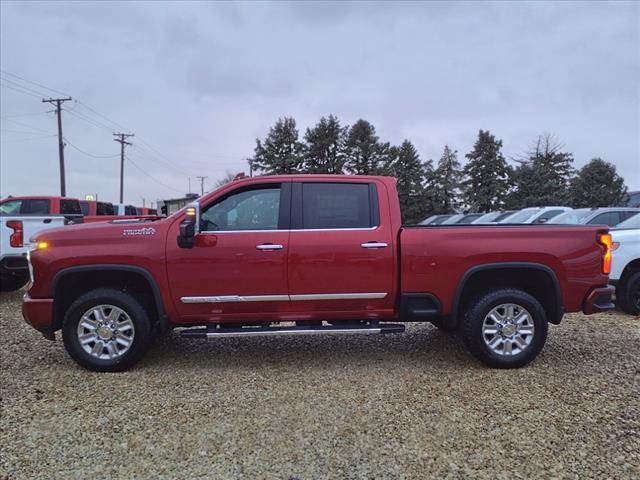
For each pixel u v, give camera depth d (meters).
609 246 4.76
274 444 3.27
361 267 4.59
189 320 4.67
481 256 4.59
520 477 2.87
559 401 3.93
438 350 5.38
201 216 4.64
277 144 45.06
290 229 4.62
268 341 5.80
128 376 4.57
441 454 3.13
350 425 3.54
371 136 45.22
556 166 45.75
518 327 4.68
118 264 4.52
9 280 9.05
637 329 6.31
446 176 46.34
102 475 2.91
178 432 3.45
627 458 3.06
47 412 3.78
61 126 39.34
